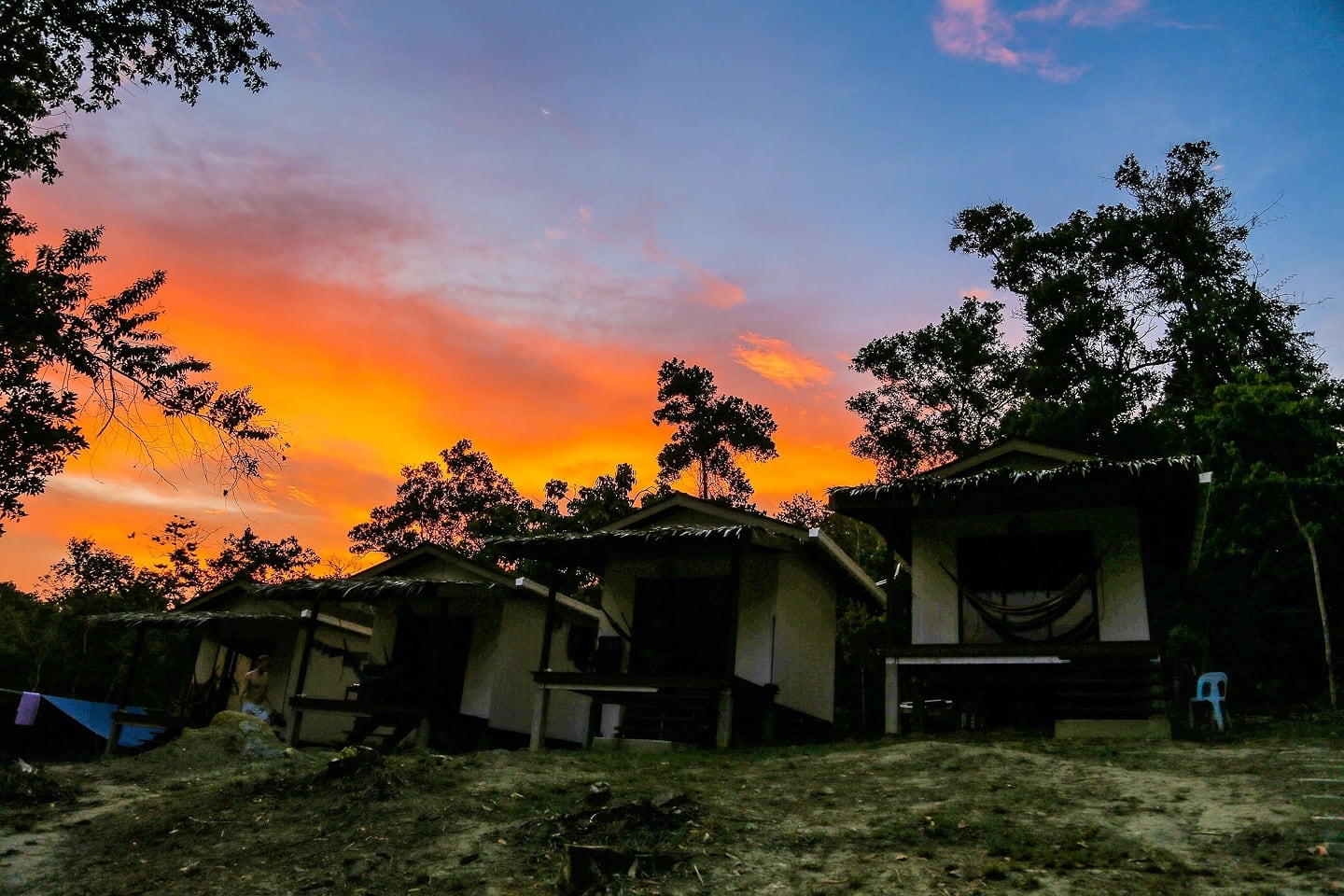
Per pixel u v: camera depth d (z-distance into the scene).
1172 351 29.20
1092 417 24.14
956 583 13.58
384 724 16.50
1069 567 13.24
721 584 15.27
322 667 19.50
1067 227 31.88
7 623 29.92
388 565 17.53
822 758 10.28
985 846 6.46
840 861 6.34
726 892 5.84
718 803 7.91
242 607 19.86
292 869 6.95
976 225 33.75
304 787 9.15
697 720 13.41
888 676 12.71
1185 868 5.74
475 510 35.97
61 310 11.54
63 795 9.73
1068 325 29.77
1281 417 16.83
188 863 7.28
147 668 29.78
